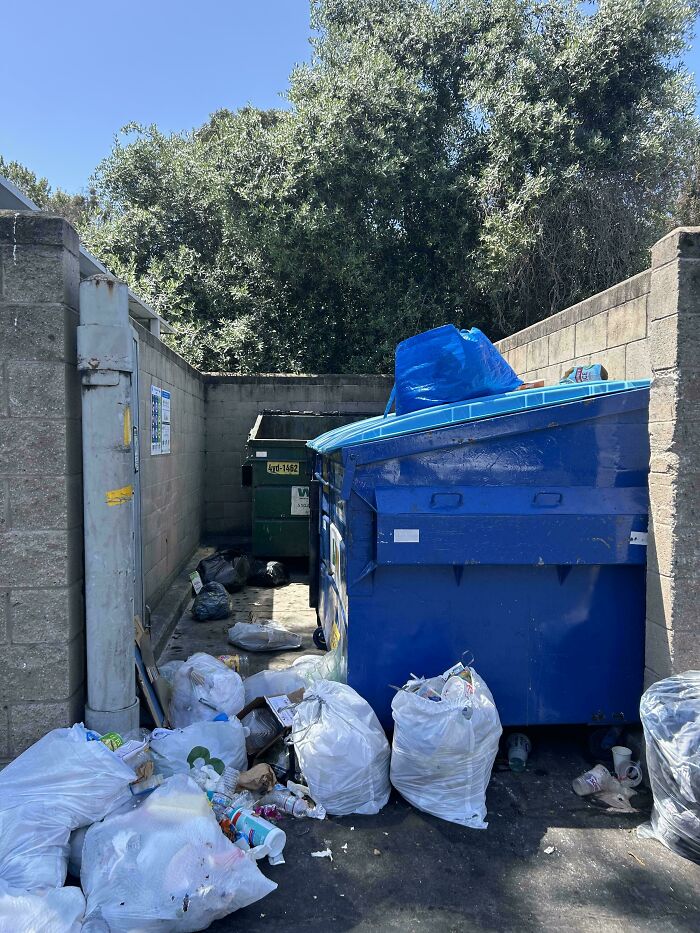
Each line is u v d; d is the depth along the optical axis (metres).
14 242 2.99
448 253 11.69
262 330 12.08
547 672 3.53
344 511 3.62
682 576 3.23
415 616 3.49
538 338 5.91
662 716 2.94
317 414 9.48
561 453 3.46
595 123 11.74
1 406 3.02
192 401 8.66
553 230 11.12
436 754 2.99
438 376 4.03
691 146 11.83
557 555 3.39
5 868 2.30
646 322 4.03
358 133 11.09
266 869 2.71
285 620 6.32
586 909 2.51
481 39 11.75
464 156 11.88
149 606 5.57
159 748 3.14
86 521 3.20
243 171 11.38
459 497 3.40
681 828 2.78
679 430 3.20
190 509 8.48
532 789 3.33
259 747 3.53
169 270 12.62
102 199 15.80
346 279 11.73
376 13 13.10
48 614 3.09
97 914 2.19
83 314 3.11
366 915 2.46
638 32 11.07
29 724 3.10
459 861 2.77
